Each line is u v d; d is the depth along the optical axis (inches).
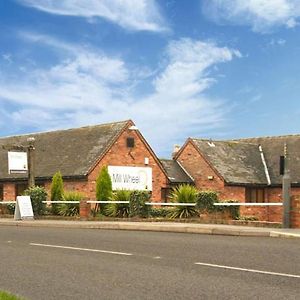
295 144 1640.0
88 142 1520.7
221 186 1481.3
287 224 727.1
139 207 981.8
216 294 317.4
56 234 723.4
